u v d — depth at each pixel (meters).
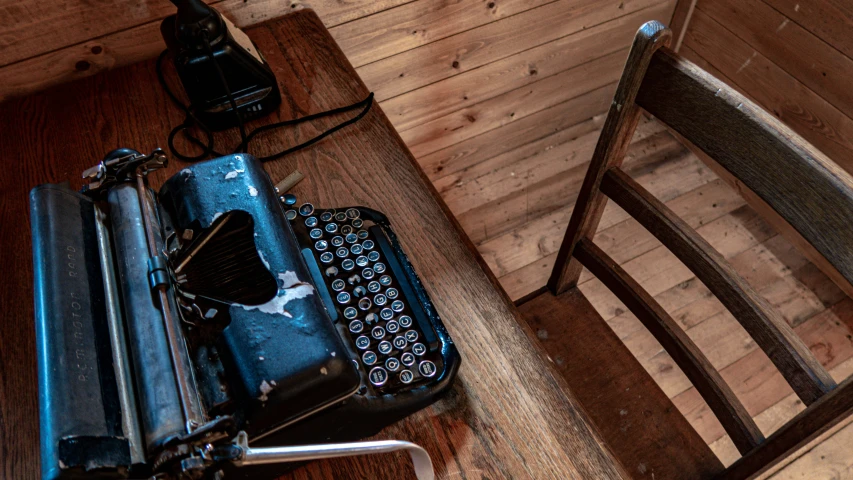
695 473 1.11
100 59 1.24
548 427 0.77
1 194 1.03
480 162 2.32
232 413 0.62
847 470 0.88
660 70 0.87
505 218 2.26
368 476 0.74
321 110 1.14
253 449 0.54
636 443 1.15
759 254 2.12
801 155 0.73
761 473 0.90
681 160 2.38
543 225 2.26
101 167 0.78
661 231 0.98
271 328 0.65
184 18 0.97
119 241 0.72
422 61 1.77
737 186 2.26
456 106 2.01
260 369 0.61
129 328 0.64
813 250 2.06
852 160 1.84
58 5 1.12
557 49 2.02
